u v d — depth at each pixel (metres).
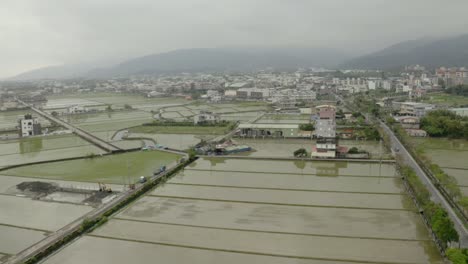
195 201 51.12
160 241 39.16
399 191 53.34
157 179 59.81
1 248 38.56
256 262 34.22
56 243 38.47
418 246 36.62
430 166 60.84
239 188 56.31
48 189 57.59
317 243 37.62
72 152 87.69
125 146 92.56
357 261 34.00
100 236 40.84
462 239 37.16
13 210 49.22
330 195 52.16
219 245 37.84
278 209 47.34
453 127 92.75
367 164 69.19
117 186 58.38
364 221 42.88
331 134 92.31
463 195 50.12
